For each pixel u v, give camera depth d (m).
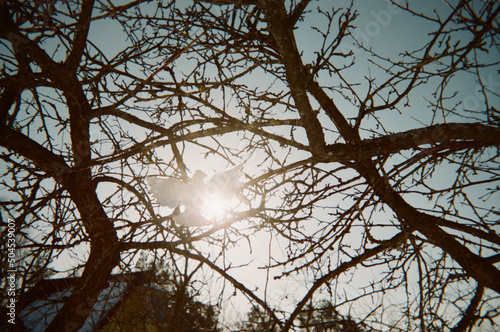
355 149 2.63
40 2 2.37
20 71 3.44
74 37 3.46
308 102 2.77
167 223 3.26
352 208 2.80
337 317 3.17
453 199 3.14
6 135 3.42
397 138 2.57
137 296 3.41
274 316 2.82
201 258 3.29
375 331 2.92
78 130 3.77
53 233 2.96
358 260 3.36
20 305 3.06
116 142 3.46
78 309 3.27
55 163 3.60
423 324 2.34
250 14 3.02
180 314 2.98
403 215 2.90
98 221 3.81
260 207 2.54
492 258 2.96
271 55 3.57
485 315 3.02
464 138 2.36
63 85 3.49
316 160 2.69
